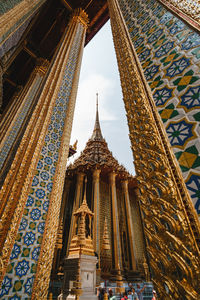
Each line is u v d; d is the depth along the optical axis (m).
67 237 14.09
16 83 10.34
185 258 0.86
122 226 16.25
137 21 3.07
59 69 4.88
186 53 1.68
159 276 0.95
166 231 1.01
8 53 6.09
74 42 6.27
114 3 4.47
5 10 3.88
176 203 1.02
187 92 1.42
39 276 2.29
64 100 4.43
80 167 17.48
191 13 1.90
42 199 2.85
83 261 4.45
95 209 14.73
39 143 3.28
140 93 1.90
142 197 1.30
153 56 2.13
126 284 11.39
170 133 1.35
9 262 2.12
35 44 9.45
